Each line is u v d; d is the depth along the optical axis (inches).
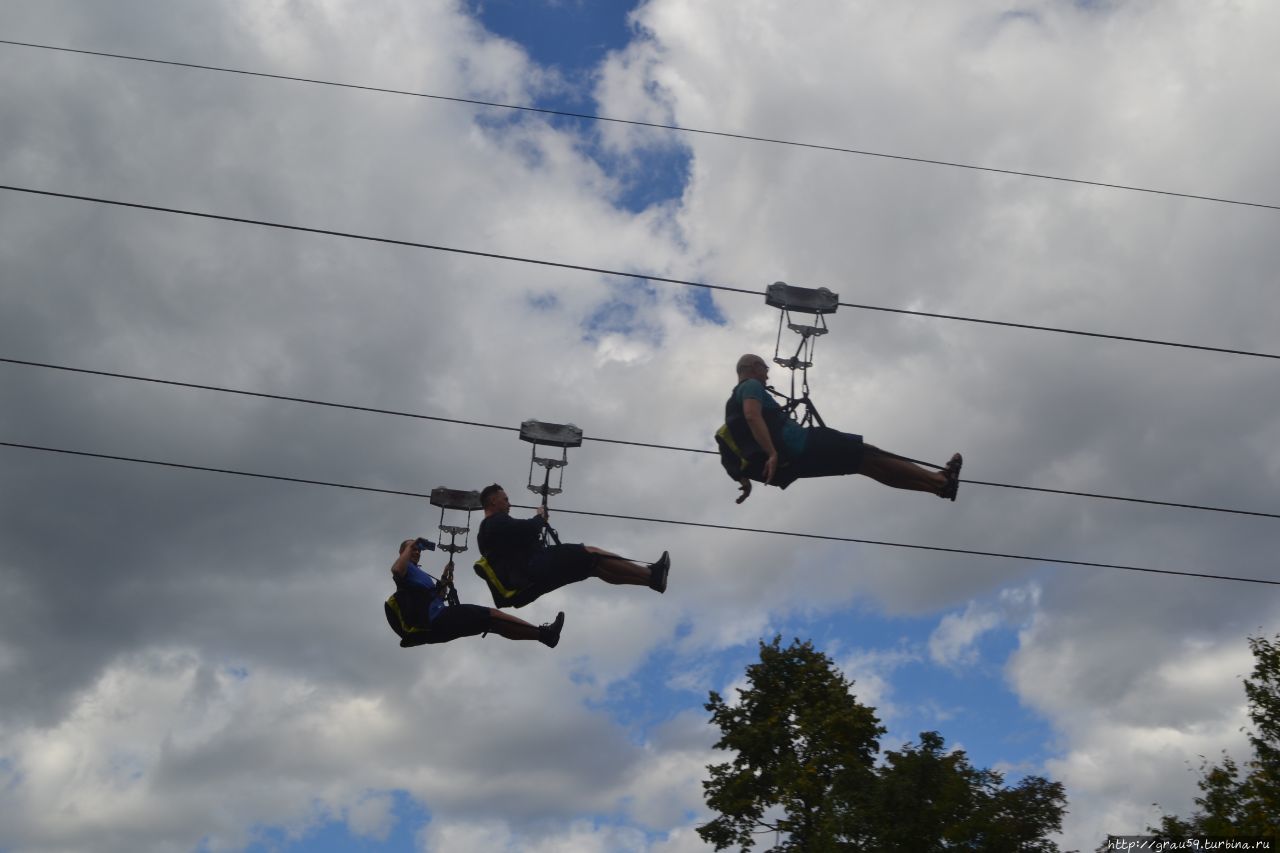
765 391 526.6
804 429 521.0
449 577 556.7
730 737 935.7
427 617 550.0
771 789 914.7
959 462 531.8
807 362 535.5
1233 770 826.8
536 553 539.8
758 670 964.6
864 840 822.5
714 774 939.3
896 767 843.4
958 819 813.9
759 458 519.8
